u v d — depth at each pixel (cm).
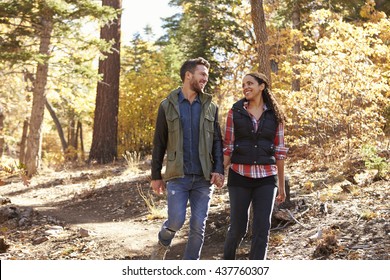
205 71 523
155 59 3262
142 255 716
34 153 1856
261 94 539
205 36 2928
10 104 2642
